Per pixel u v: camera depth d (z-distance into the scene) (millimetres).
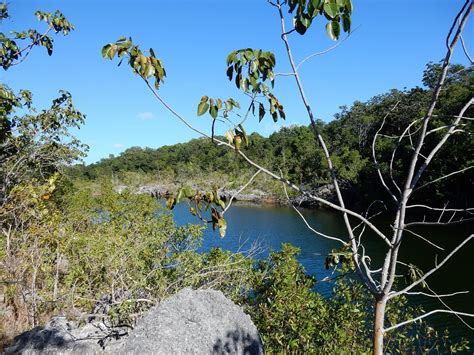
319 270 18156
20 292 7207
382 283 2594
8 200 7613
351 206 32125
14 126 8625
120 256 7242
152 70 2316
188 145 83188
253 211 42375
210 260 8070
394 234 2516
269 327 6281
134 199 16469
